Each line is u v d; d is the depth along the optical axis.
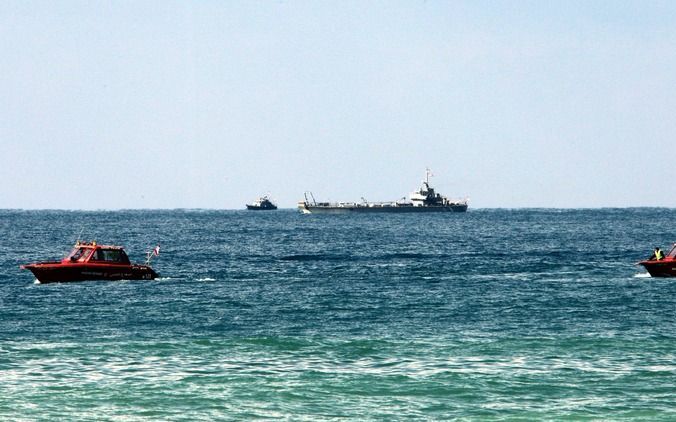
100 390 119.62
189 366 133.88
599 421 107.44
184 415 109.31
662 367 132.88
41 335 160.38
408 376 127.50
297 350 146.12
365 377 126.94
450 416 109.44
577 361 137.12
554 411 111.19
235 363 135.88
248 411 110.94
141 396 117.00
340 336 159.25
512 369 131.75
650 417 108.81
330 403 114.56
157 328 168.88
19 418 107.94
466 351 145.00
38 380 124.69
